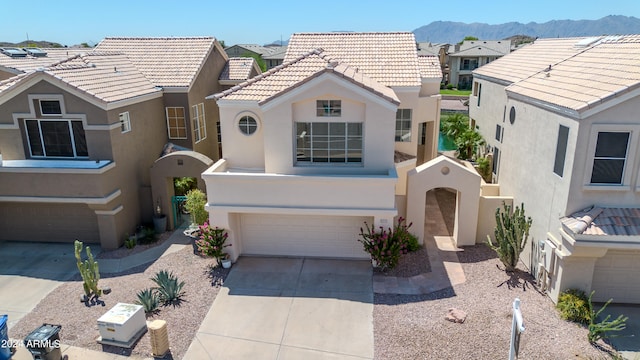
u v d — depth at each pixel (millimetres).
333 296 15773
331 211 17094
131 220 21125
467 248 19016
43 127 19531
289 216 18266
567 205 14164
